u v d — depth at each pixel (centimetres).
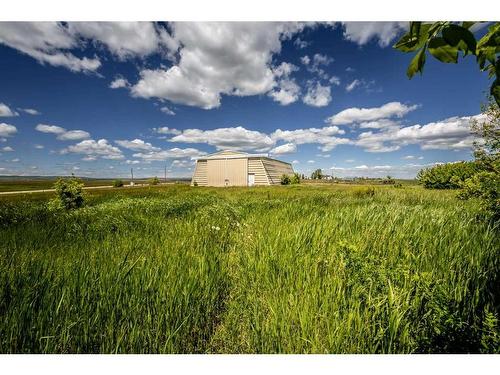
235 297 237
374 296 192
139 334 169
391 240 319
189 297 203
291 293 205
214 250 324
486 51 88
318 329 169
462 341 145
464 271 225
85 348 167
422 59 83
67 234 406
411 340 156
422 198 853
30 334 164
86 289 202
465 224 370
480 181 423
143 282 214
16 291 195
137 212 605
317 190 1697
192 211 651
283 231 367
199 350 179
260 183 3562
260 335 175
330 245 307
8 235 401
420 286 178
